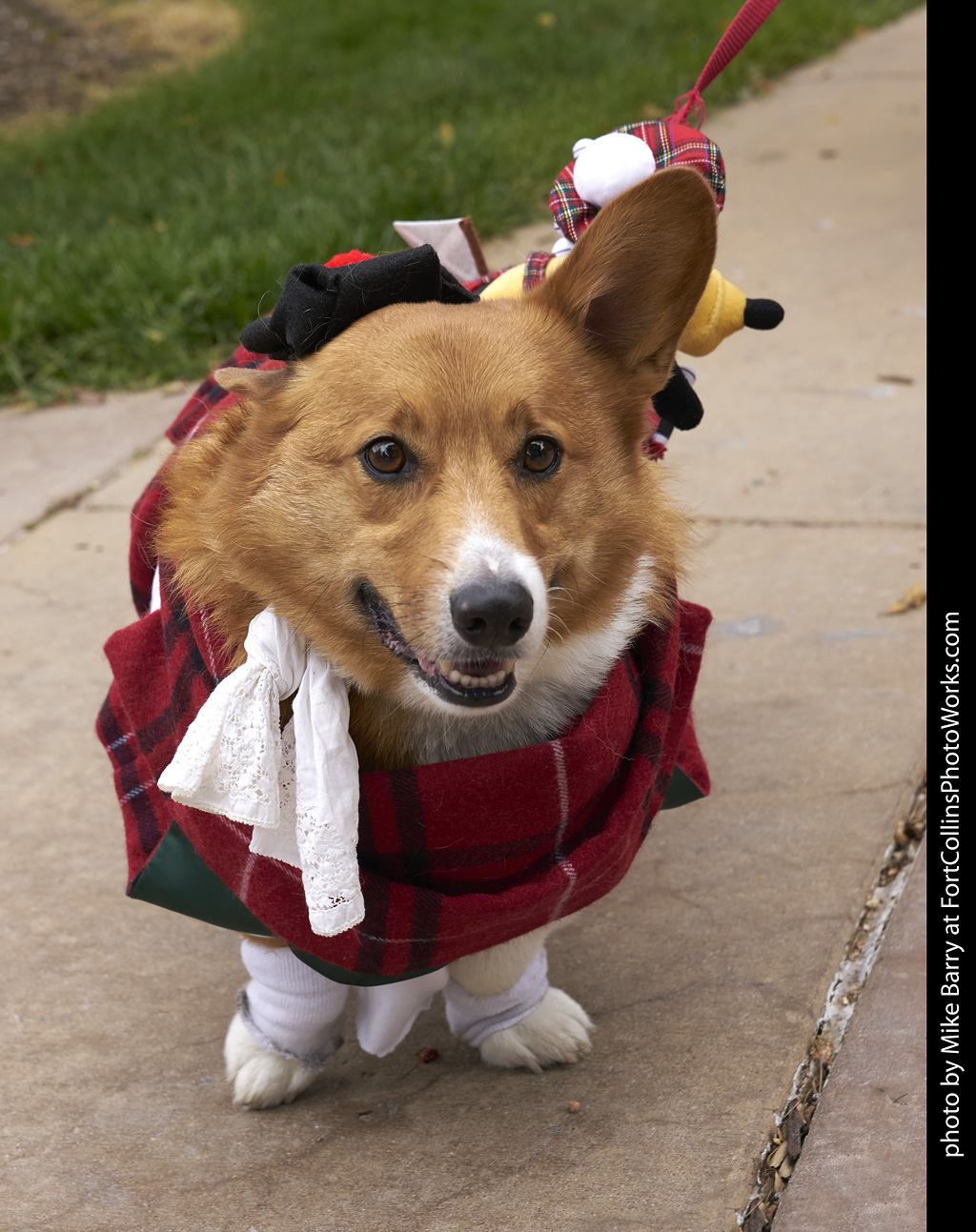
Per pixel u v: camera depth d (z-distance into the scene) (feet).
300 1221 7.50
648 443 9.32
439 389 7.03
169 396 21.95
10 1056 8.96
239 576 7.39
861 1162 7.72
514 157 30.83
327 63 44.32
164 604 8.17
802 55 45.34
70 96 46.80
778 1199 7.67
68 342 23.27
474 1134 8.12
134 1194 7.77
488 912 7.32
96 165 35.22
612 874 7.93
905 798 11.19
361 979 7.66
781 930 9.76
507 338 7.41
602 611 7.83
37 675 14.11
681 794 9.41
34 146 38.55
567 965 9.62
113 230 27.22
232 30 53.11
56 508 18.21
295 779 7.24
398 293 7.52
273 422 7.42
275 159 32.09
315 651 7.39
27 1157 8.08
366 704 7.69
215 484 7.54
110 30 53.42
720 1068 8.46
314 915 6.84
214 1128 8.32
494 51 42.63
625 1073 8.52
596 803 7.82
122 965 9.87
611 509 7.70
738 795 11.40
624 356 8.00
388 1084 8.74
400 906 7.27
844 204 29.22
